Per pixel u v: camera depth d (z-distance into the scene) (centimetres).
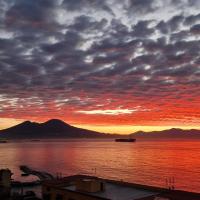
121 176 15175
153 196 3925
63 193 4491
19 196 6956
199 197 3747
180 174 15975
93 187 4309
